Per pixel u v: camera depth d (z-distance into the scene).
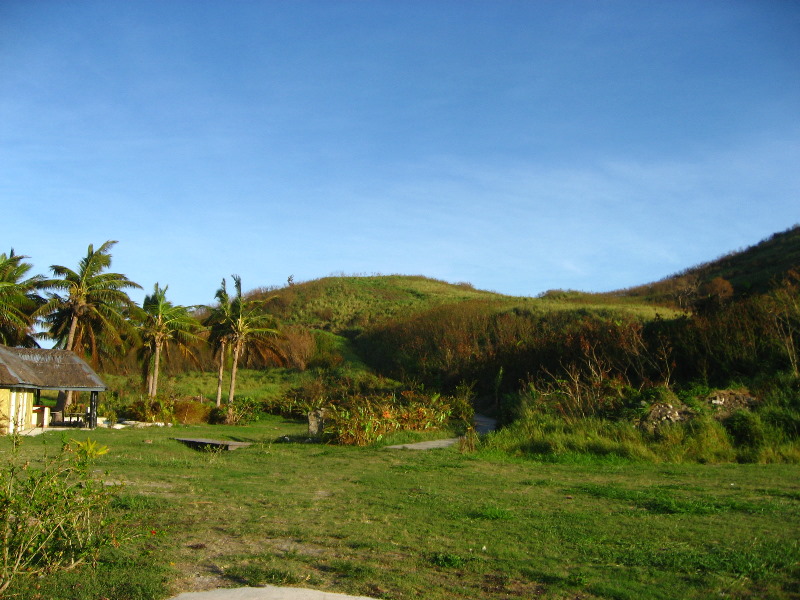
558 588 5.41
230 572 5.71
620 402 20.03
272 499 9.86
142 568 5.75
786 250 66.56
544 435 18.56
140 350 42.34
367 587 5.39
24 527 5.33
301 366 56.75
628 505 9.66
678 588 5.40
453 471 14.10
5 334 35.03
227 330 40.78
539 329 50.38
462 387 40.22
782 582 5.54
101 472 12.35
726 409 18.52
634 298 70.12
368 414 23.41
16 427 6.67
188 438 23.44
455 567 6.07
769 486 11.65
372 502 9.76
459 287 99.12
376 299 83.31
